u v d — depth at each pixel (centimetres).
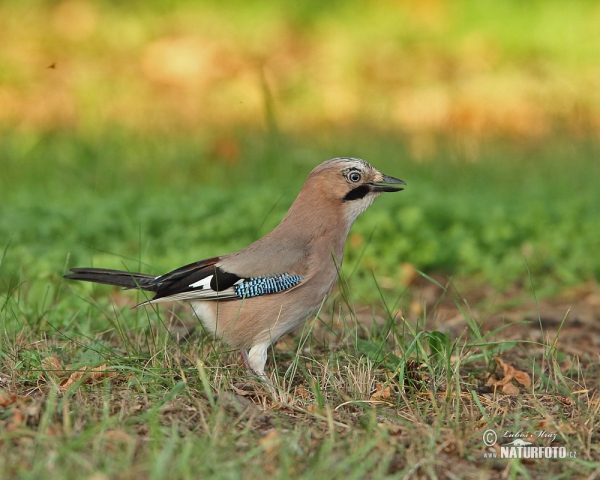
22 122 2084
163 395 742
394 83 2536
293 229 887
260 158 1797
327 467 612
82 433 644
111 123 2052
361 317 1065
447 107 2373
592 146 2045
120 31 2694
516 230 1394
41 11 2780
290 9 2914
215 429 657
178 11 2850
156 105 2262
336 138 2034
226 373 805
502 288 1225
